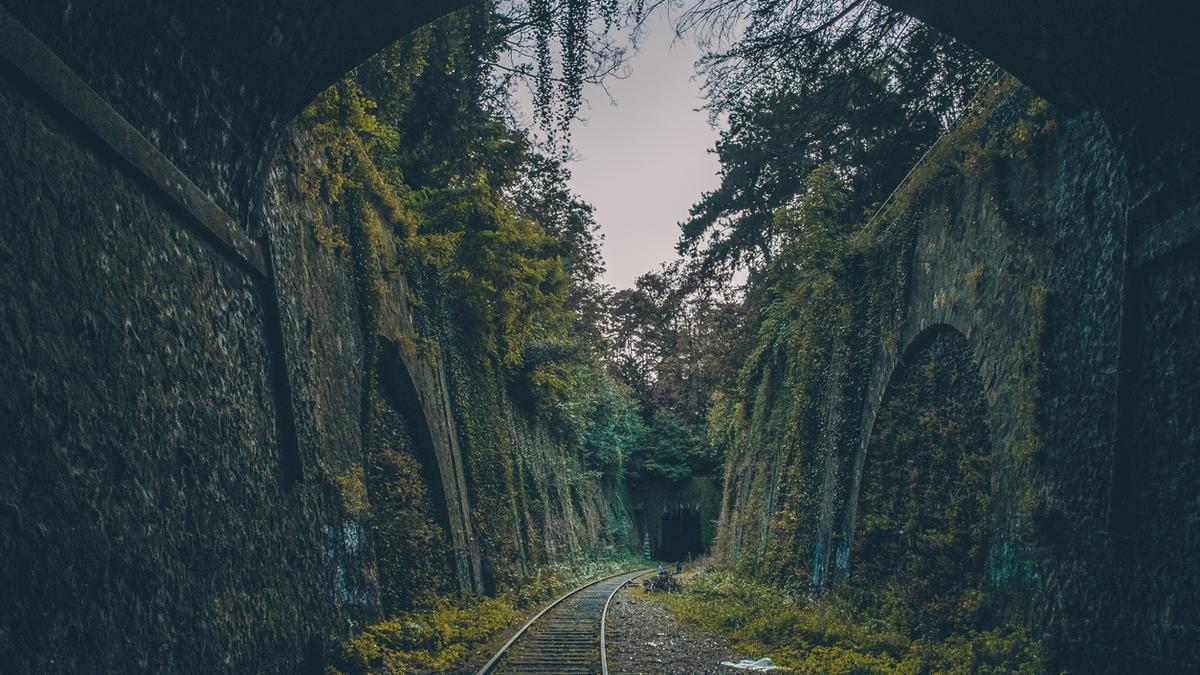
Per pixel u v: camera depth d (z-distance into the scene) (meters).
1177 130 7.92
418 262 18.48
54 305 5.72
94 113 6.09
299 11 7.89
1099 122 9.38
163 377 7.13
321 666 9.54
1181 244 7.76
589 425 44.34
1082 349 9.48
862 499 16.09
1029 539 10.36
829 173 20.02
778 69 11.90
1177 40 7.46
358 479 12.41
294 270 10.99
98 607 5.83
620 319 51.81
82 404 5.92
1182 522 7.63
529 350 29.39
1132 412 8.48
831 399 19.62
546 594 24.36
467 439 21.06
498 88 15.61
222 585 7.75
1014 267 11.28
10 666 4.89
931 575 12.99
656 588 28.14
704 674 11.23
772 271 23.41
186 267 7.73
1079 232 9.73
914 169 15.45
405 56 14.54
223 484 8.05
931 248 14.51
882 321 16.77
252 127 8.71
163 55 6.91
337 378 12.56
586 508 41.41
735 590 21.75
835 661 11.51
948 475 13.37
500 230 20.03
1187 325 7.79
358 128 13.49
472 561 19.05
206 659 7.21
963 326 12.81
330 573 10.80
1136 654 8.05
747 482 30.20
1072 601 9.24
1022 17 8.55
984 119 12.26
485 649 13.26
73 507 5.69
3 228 5.25
